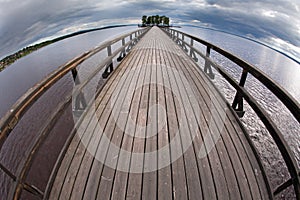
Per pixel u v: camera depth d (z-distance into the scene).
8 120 0.82
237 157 1.53
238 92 2.25
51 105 4.66
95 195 1.20
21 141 3.52
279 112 4.09
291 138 3.35
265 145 3.05
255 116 3.74
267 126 1.44
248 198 1.22
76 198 1.19
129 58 4.83
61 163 1.43
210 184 1.29
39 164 2.76
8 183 2.65
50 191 1.22
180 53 5.69
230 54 2.45
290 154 1.15
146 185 1.27
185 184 1.29
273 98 4.71
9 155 3.24
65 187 1.25
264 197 1.23
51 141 3.20
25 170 0.97
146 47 6.62
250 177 1.36
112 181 1.30
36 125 3.91
